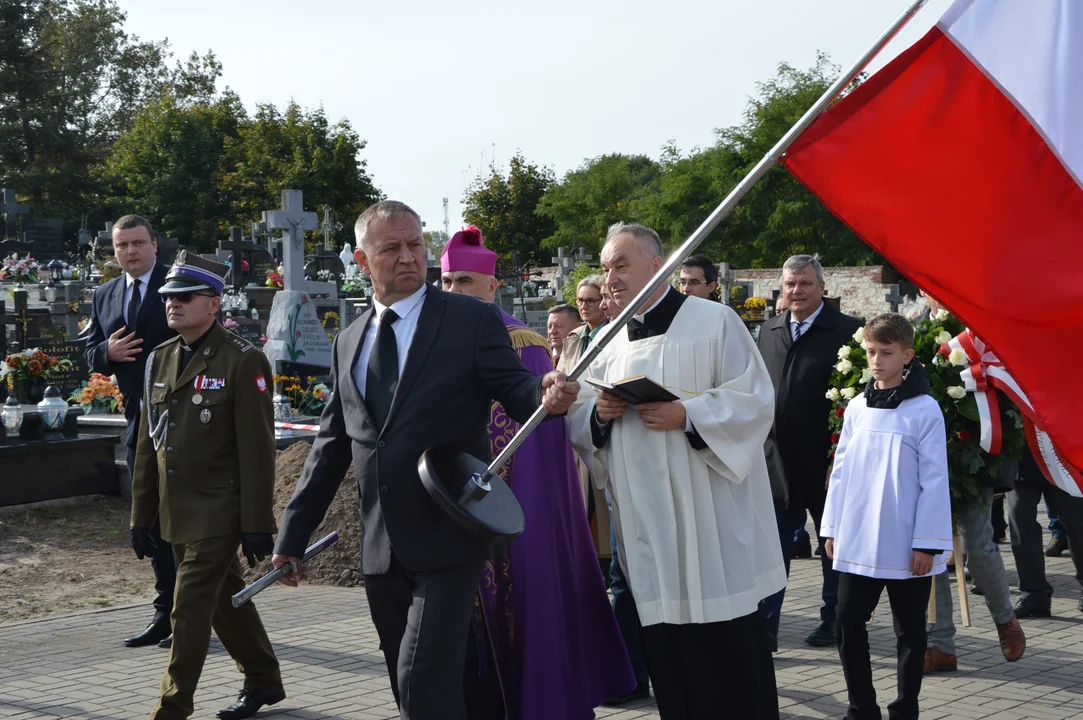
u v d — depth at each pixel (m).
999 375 5.55
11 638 6.59
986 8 3.77
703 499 4.01
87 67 69.31
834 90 3.54
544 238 56.00
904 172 3.81
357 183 52.62
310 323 13.69
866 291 37.41
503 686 4.40
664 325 4.19
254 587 3.95
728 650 4.02
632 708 5.14
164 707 4.50
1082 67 3.67
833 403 6.16
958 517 5.70
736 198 3.57
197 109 57.94
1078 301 3.71
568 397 3.44
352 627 6.70
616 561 5.34
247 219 52.44
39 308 21.53
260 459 4.77
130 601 7.75
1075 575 7.69
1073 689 5.33
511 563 4.40
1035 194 3.72
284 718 4.98
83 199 64.12
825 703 5.13
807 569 8.42
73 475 10.55
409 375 3.62
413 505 3.55
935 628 5.63
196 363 4.88
